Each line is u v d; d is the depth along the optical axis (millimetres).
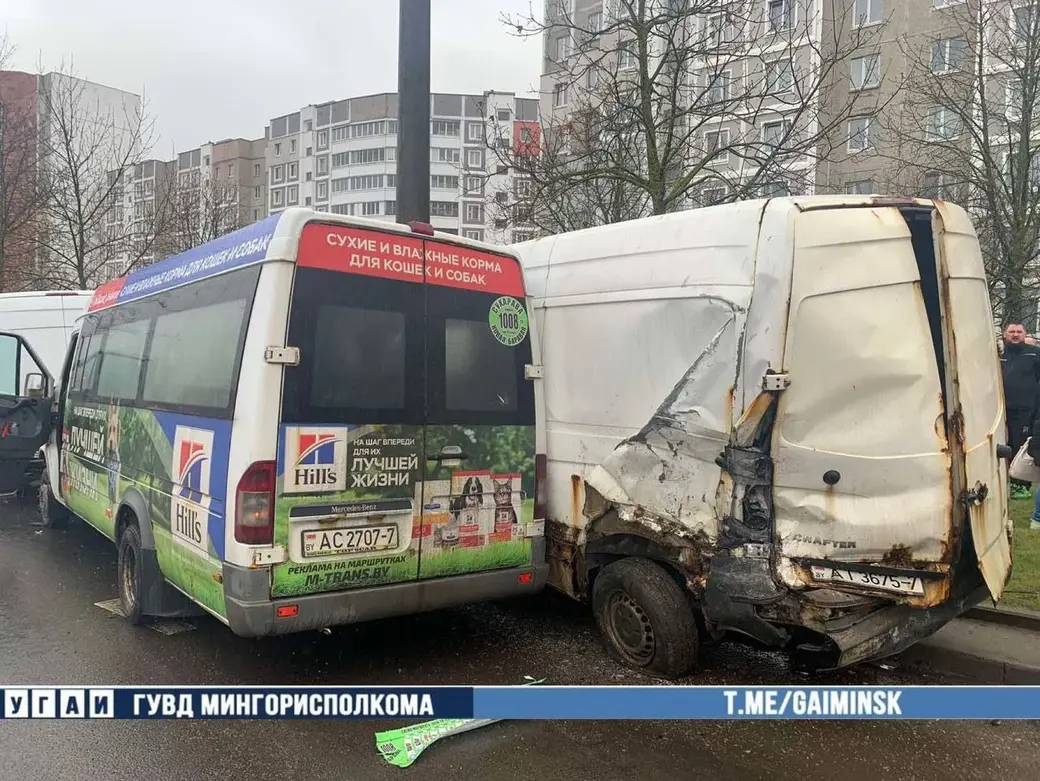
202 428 4184
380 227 4219
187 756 3432
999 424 4199
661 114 9664
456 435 4422
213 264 4516
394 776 3287
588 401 4758
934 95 14078
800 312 3701
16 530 8203
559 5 11695
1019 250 12883
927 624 3805
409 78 6797
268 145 90250
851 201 3846
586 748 3562
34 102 17656
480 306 4625
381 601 4098
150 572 4852
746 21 9367
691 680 4332
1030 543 6402
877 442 3664
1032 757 3525
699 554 4094
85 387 6637
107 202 17969
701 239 4152
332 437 3930
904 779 3318
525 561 4742
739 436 3834
